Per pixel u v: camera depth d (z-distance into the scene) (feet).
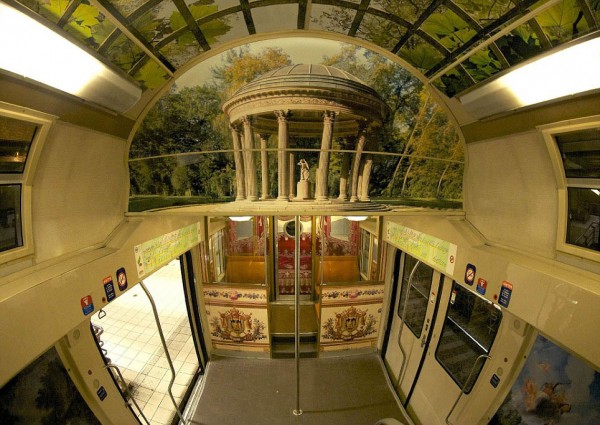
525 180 7.48
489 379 8.63
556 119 6.15
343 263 21.85
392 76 8.30
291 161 9.13
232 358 16.22
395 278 16.11
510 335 7.96
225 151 8.91
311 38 7.77
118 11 5.61
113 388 8.85
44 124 5.90
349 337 16.44
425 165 9.41
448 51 7.12
